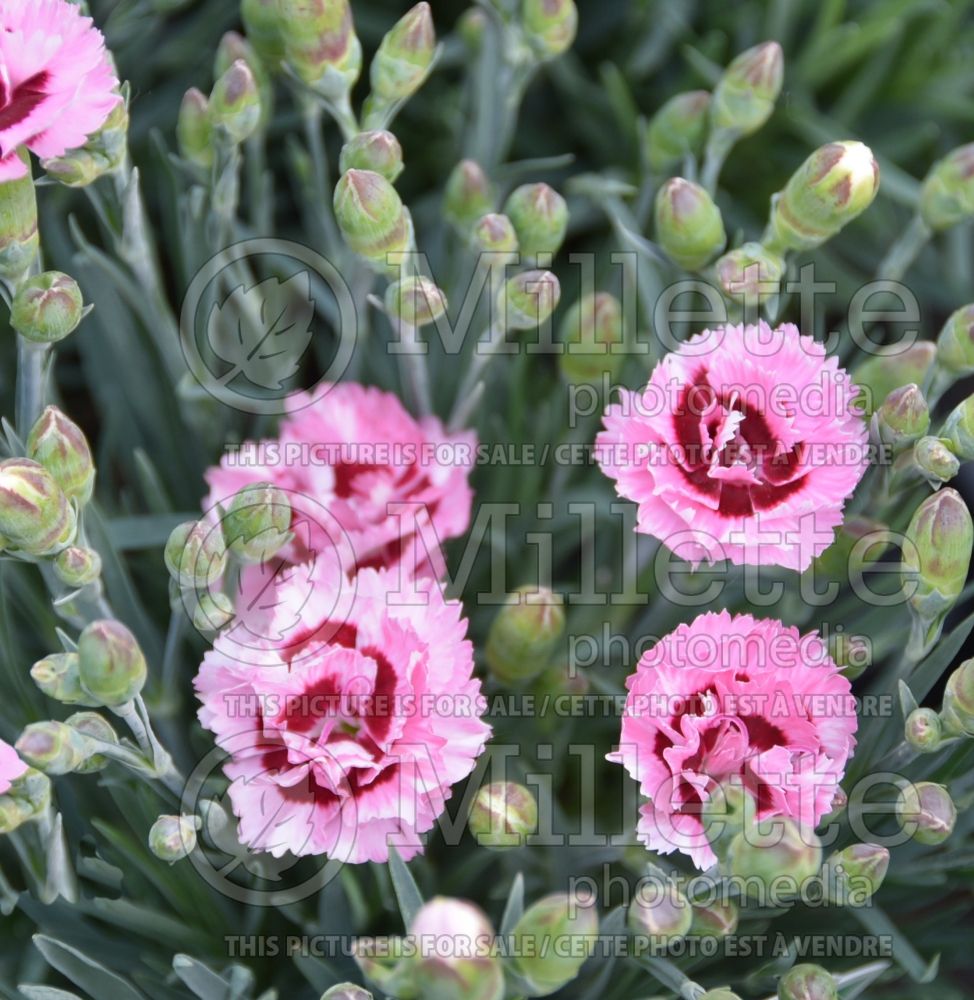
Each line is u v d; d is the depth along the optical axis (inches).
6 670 20.9
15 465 18.8
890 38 24.3
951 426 19.7
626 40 24.8
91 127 19.6
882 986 21.2
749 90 21.0
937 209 20.9
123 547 21.3
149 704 20.5
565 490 22.3
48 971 20.8
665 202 20.3
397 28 20.6
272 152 24.4
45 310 19.3
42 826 19.5
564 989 20.2
